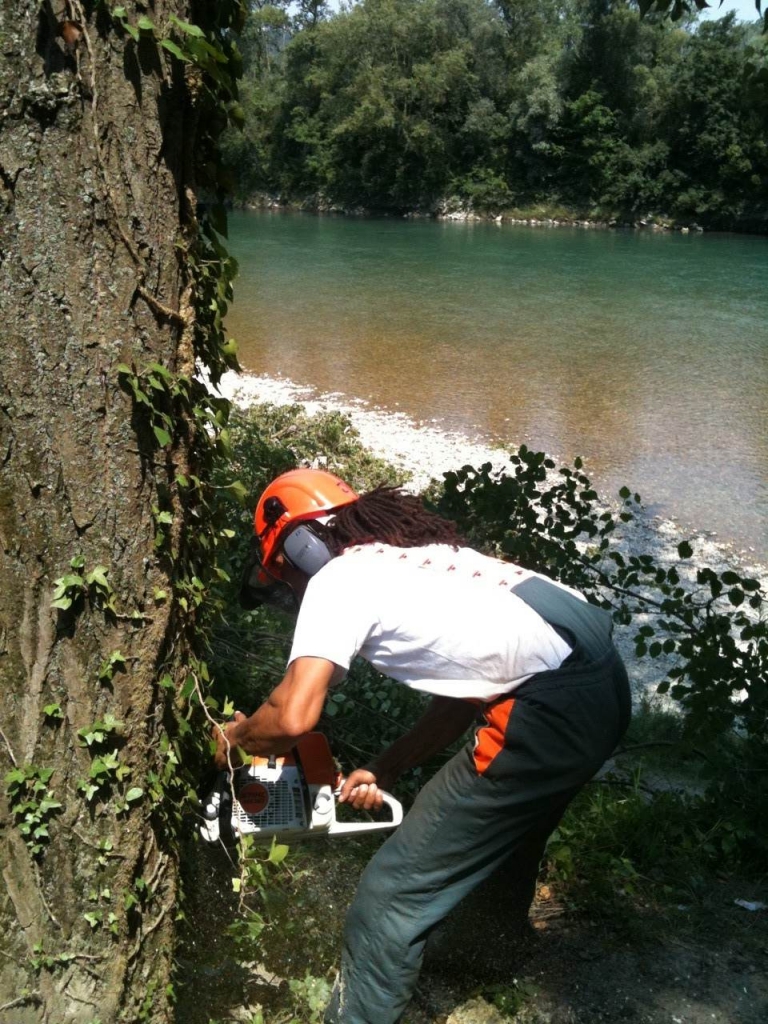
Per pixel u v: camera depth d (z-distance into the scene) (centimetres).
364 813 340
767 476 1158
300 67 6562
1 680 209
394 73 6116
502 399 1493
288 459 729
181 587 227
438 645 236
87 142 196
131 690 218
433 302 2497
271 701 229
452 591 240
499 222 5806
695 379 1680
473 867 248
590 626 247
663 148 5547
